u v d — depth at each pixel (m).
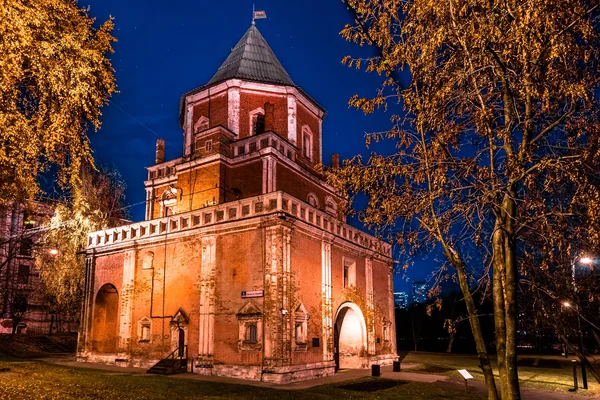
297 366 22.81
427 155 10.20
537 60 8.39
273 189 29.09
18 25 11.44
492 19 8.61
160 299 27.09
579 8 8.34
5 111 12.12
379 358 30.78
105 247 30.89
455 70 9.99
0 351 34.06
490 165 9.30
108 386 17.97
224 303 24.28
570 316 18.48
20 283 44.91
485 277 10.71
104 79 14.76
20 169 13.16
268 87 33.03
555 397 20.09
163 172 34.97
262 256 23.48
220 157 29.83
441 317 52.59
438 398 18.66
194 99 33.88
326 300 25.84
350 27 10.84
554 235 9.54
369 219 10.55
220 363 23.62
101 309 31.27
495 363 34.75
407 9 10.20
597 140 8.40
